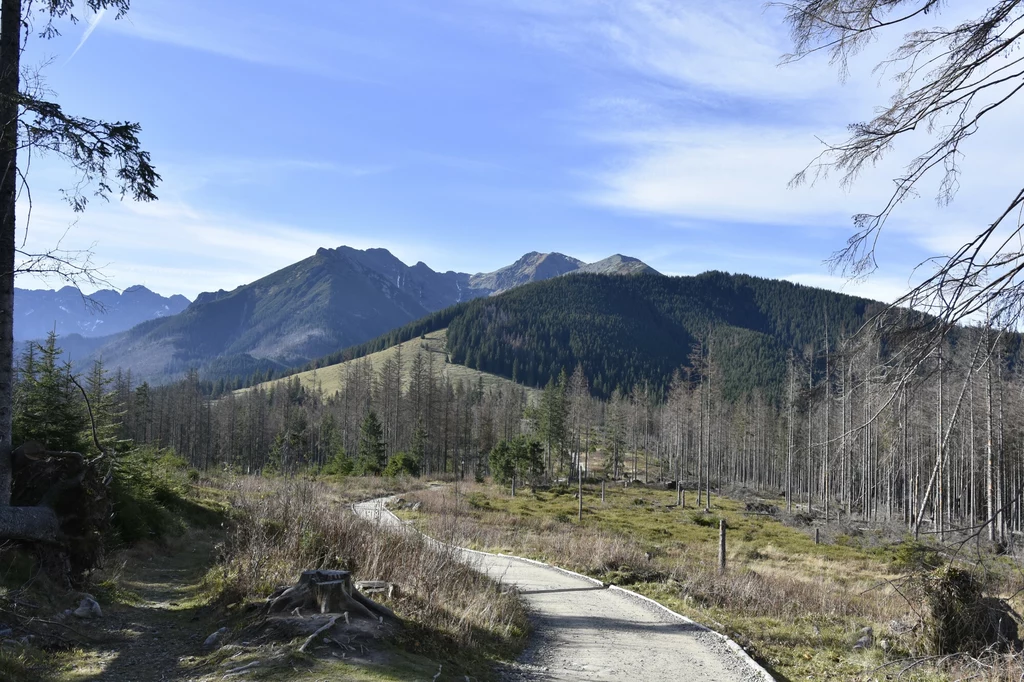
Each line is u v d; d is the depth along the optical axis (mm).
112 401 22016
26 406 16641
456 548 16344
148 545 17734
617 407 100312
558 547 25234
